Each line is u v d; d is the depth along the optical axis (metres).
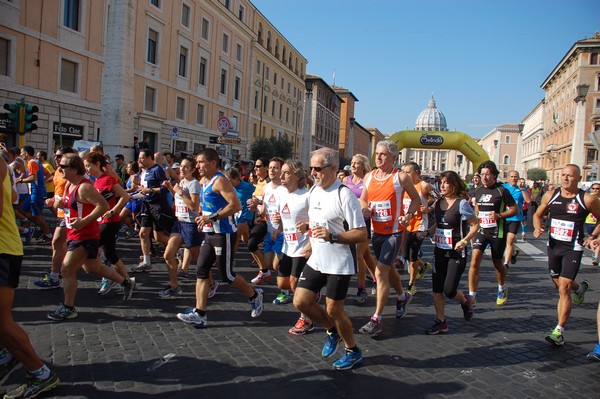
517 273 9.37
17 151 9.67
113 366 3.96
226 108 38.69
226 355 4.33
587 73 58.22
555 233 5.22
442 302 5.27
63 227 6.21
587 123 58.03
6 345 3.27
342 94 89.62
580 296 6.25
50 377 3.44
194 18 32.81
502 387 3.91
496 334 5.33
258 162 8.53
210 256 5.09
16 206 9.19
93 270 5.46
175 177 9.87
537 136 87.88
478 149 23.52
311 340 4.86
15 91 19.70
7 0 19.14
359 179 7.08
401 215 5.33
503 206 6.37
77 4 22.86
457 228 5.10
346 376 3.99
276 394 3.60
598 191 9.69
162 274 7.53
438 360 4.46
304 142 61.91
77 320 5.10
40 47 20.75
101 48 24.25
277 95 50.78
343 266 3.92
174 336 4.78
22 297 5.79
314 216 4.07
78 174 4.94
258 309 5.49
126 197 5.89
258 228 7.37
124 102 16.67
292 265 5.45
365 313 6.07
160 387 3.61
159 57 29.19
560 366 4.41
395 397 3.64
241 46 40.75
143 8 27.31
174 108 31.23
